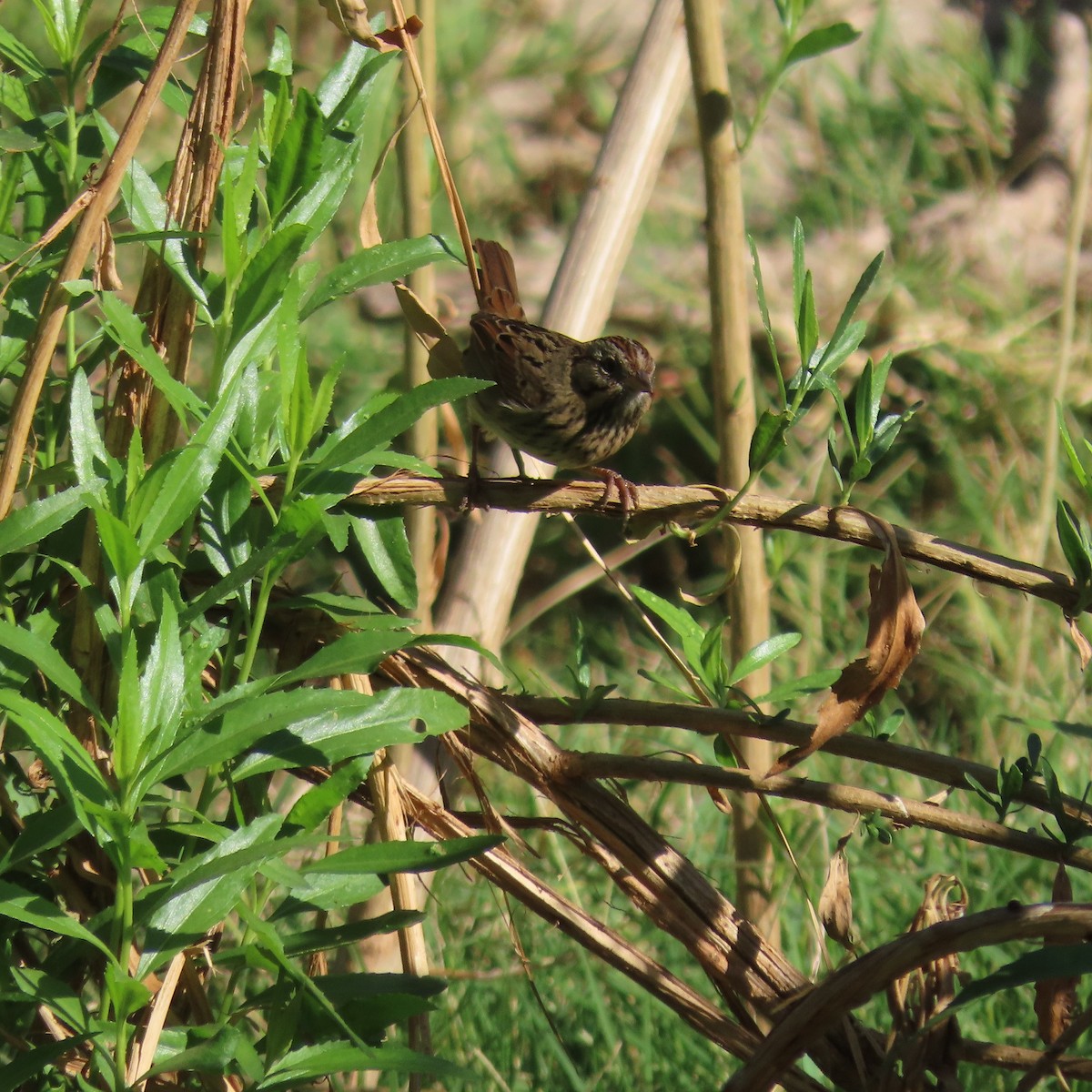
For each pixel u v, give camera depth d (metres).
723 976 5.04
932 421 12.94
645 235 15.00
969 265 14.38
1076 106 15.82
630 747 10.33
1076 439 12.48
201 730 4.14
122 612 4.07
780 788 4.94
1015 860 8.58
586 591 13.01
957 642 11.45
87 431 4.43
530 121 16.70
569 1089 7.52
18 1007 4.77
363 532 5.01
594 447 8.65
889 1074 4.76
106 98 5.49
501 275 9.29
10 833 4.91
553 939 8.12
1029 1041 7.41
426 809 5.08
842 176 15.00
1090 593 4.95
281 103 4.81
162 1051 4.26
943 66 16.08
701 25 5.71
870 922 8.17
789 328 13.84
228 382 4.44
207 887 4.12
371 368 13.48
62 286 4.31
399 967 6.62
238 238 4.39
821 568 11.45
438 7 16.98
